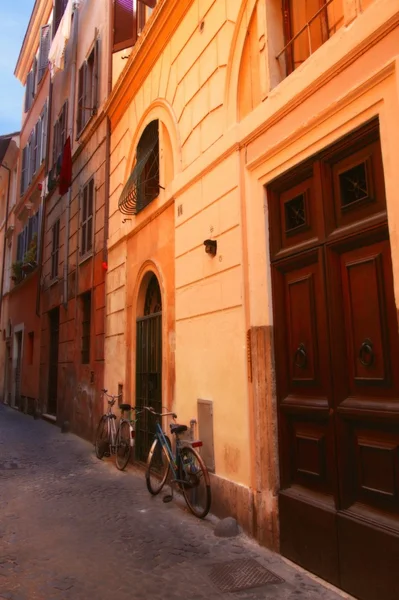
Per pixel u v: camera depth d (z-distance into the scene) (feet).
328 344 12.05
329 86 12.42
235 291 16.02
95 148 35.76
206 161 18.33
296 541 12.67
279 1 15.74
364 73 11.34
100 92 35.50
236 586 11.50
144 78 26.45
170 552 13.66
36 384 51.42
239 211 15.98
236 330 15.85
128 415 26.55
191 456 17.65
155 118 24.52
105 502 18.84
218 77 18.17
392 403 10.28
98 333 32.99
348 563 10.94
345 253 11.92
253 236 15.39
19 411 57.36
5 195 80.18
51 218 49.60
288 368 13.79
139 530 15.52
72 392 38.96
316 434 12.50
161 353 22.79
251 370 14.98
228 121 17.17
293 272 13.88
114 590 11.50
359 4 11.71
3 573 12.51
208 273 17.85
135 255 26.91
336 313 11.94
